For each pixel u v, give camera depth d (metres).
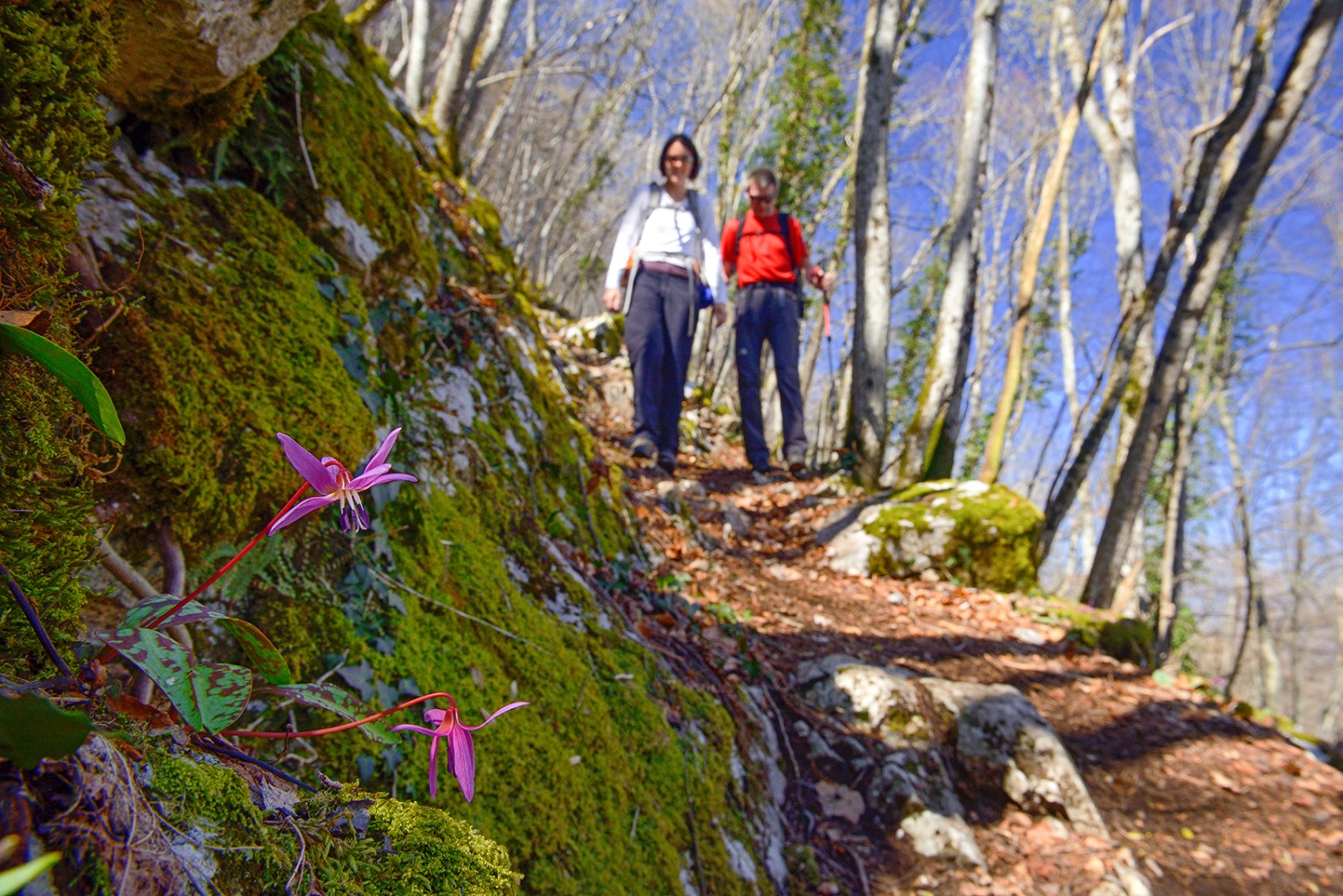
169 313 1.37
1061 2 10.02
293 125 2.08
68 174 0.84
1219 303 15.82
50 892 0.45
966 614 5.03
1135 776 3.55
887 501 6.08
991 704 3.36
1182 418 10.72
